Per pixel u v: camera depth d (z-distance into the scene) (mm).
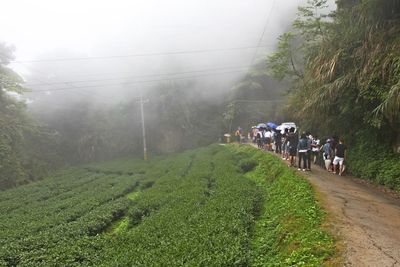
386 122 16578
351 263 7508
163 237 11773
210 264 8711
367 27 16906
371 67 16031
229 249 9570
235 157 32625
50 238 13984
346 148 20016
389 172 15914
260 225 12727
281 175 18734
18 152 42000
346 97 18797
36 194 28094
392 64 14531
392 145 17250
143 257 9906
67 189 30109
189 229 11945
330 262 7633
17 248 12938
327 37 21250
